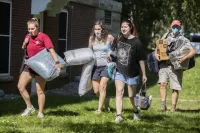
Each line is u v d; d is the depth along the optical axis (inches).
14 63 516.1
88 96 507.5
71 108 393.1
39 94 330.6
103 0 764.6
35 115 338.6
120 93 327.6
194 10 1058.7
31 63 318.3
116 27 855.1
